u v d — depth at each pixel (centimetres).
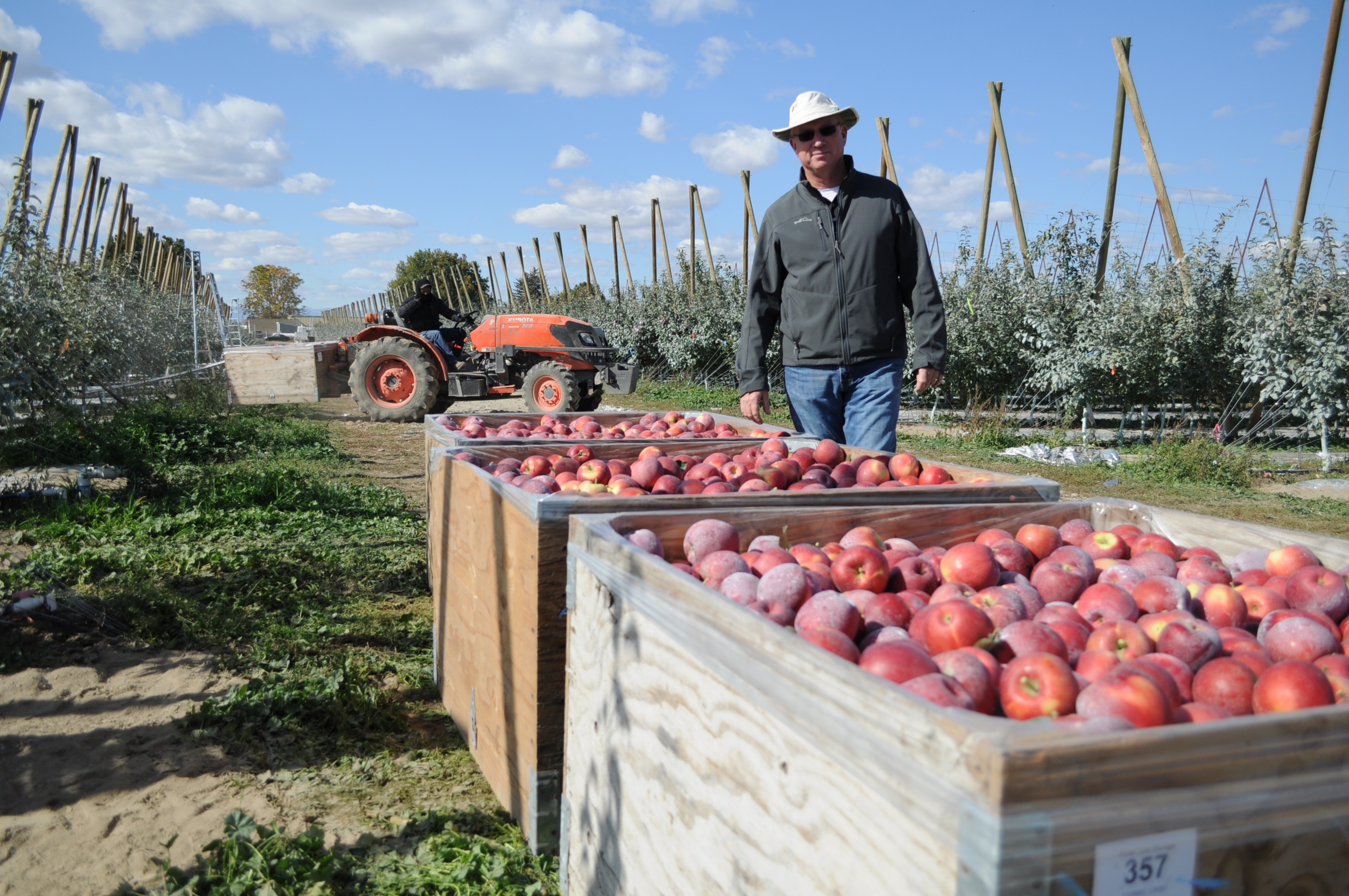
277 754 306
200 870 236
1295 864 100
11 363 853
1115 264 1269
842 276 418
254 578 503
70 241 1539
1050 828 88
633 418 513
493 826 259
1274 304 1013
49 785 277
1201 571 193
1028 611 181
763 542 215
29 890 224
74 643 396
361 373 1358
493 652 270
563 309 2897
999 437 1203
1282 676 127
